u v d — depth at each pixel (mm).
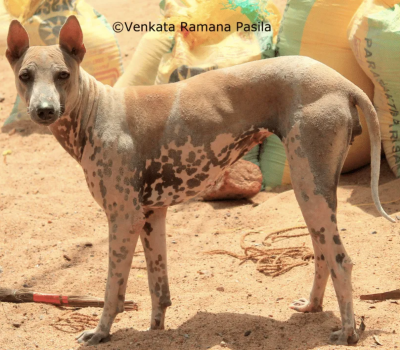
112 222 3566
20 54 3518
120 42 10477
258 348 3496
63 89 3420
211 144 3539
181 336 3711
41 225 5914
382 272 4473
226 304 4215
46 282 4883
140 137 3533
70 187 6898
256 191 6297
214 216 6020
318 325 3695
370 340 3465
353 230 5238
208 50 6629
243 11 6660
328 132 3354
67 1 8148
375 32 5711
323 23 6156
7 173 7320
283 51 6441
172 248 5418
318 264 3811
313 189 3393
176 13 6934
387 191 5863
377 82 5957
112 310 3672
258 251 5078
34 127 8477
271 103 3508
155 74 7137
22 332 4039
